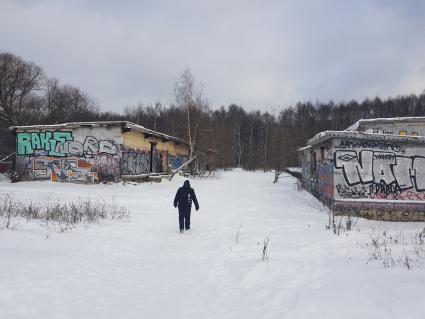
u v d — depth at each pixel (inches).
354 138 583.2
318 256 292.4
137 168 1049.5
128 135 987.9
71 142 972.6
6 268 221.9
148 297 205.2
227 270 262.5
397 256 277.3
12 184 905.5
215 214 555.2
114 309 183.6
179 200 427.2
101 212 477.4
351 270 233.3
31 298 184.4
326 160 650.8
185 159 1555.1
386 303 166.9
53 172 983.0
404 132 857.5
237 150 2935.5
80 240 321.7
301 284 216.2
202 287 226.2
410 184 584.7
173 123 1434.5
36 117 2094.0
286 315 170.7
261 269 252.5
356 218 547.8
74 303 186.1
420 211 573.3
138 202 647.1
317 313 166.9
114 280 233.0
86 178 957.8
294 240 367.9
